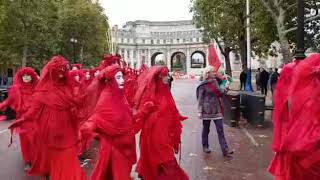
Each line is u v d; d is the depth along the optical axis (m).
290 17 24.48
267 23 25.70
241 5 34.16
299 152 5.65
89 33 57.91
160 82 8.44
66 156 7.97
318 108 5.75
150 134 8.19
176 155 11.70
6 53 41.84
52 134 7.97
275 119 6.25
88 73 15.07
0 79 49.03
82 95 8.16
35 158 8.27
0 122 21.36
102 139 7.34
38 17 40.00
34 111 8.16
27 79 11.04
